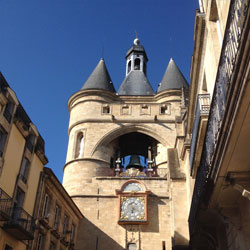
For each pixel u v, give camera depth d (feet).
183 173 81.92
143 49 162.71
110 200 99.96
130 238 92.58
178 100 121.29
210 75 41.45
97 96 121.39
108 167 109.91
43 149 70.44
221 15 34.37
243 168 28.84
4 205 50.62
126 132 116.37
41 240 65.51
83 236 93.66
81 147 113.39
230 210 34.01
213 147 32.35
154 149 119.65
